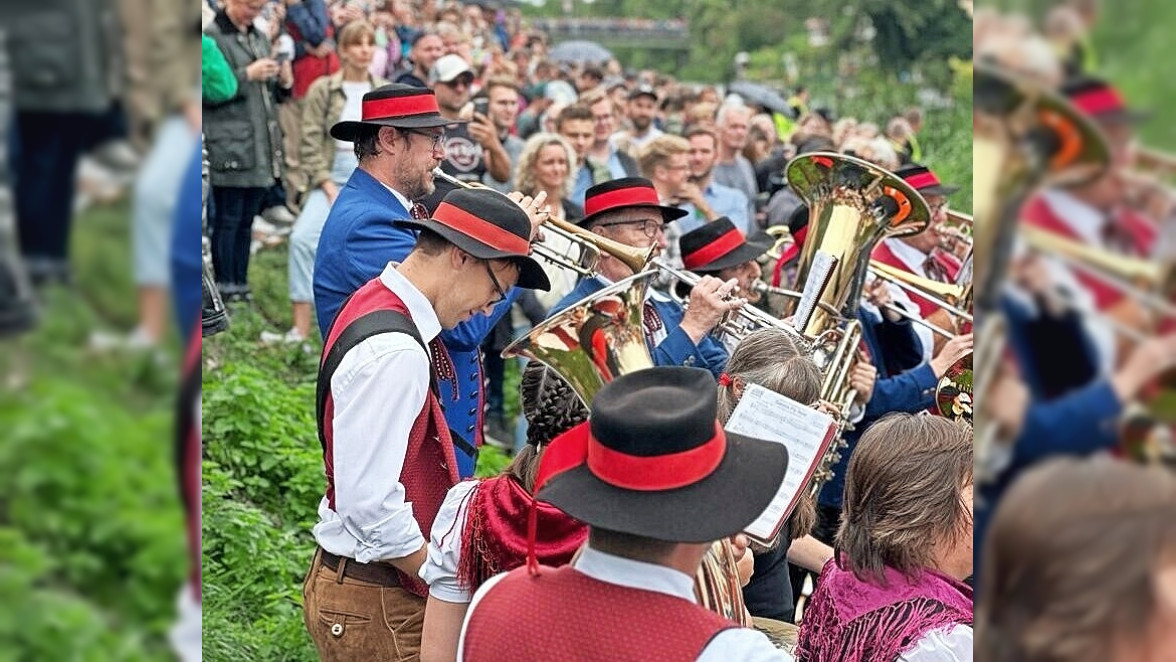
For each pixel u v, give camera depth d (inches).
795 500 101.7
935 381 183.6
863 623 89.5
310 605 118.7
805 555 137.9
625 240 175.5
